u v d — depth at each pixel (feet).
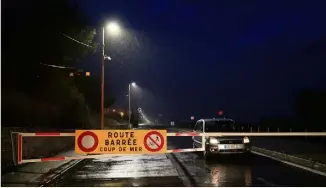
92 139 44.42
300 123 107.45
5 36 86.43
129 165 49.39
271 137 98.32
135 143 45.11
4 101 88.74
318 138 85.51
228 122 61.98
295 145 71.72
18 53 90.07
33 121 98.22
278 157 54.85
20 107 93.50
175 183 34.68
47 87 102.68
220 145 51.78
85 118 138.51
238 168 44.01
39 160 42.75
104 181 36.55
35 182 35.94
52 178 38.40
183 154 63.41
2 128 55.67
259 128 120.37
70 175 40.75
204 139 52.37
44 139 63.46
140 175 40.22
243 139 52.49
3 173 41.57
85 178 38.52
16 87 93.09
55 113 110.11
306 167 43.50
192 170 43.37
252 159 52.85
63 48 99.81
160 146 45.83
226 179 36.24
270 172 40.19
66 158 44.55
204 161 52.31
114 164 50.72
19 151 41.65
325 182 33.50
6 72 88.22
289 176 37.24
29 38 90.79
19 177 38.96
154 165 48.98
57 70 102.89
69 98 116.37
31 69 94.58
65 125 113.91
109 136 44.70
